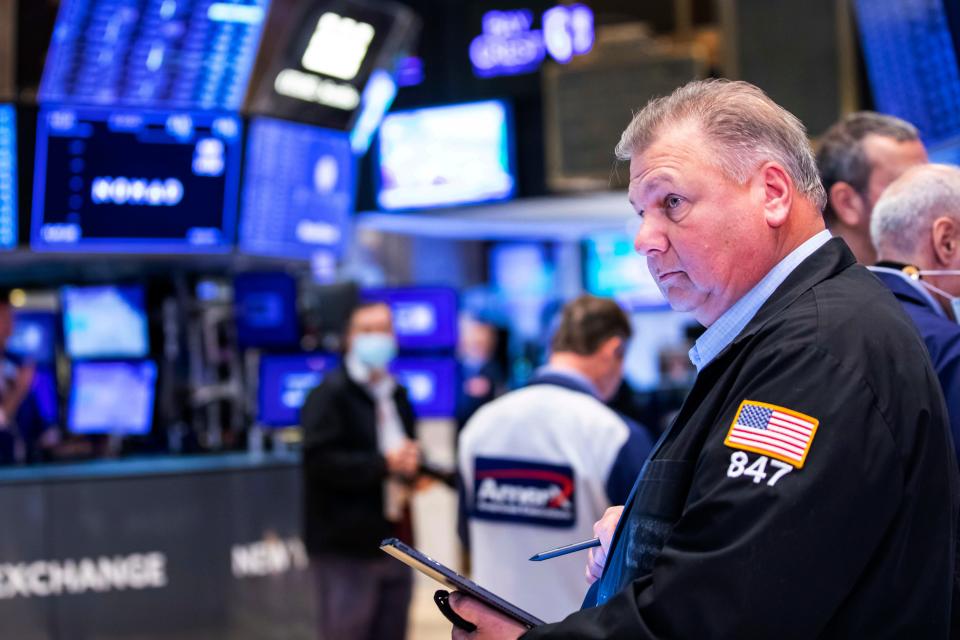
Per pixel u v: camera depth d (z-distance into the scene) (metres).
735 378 1.20
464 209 8.62
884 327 1.16
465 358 7.54
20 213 4.40
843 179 2.18
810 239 1.27
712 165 1.24
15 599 4.06
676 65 7.69
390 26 4.84
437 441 7.49
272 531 4.47
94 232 4.50
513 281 10.57
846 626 1.11
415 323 6.89
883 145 2.15
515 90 8.35
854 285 1.22
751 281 1.26
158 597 4.26
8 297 4.53
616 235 9.85
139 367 4.82
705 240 1.24
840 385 1.11
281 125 4.74
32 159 4.37
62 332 4.84
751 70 7.16
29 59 4.24
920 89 4.29
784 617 1.06
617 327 2.57
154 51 4.37
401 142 8.59
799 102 7.11
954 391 1.61
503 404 2.54
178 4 4.31
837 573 1.07
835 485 1.07
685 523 1.12
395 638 3.85
